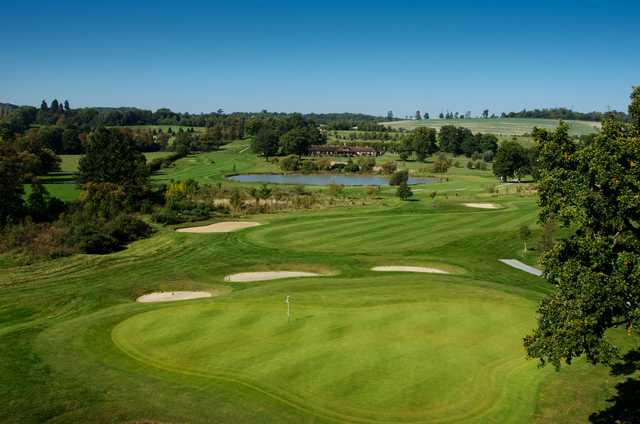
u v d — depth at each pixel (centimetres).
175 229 7050
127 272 4994
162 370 2616
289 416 2214
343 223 7119
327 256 5353
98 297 3988
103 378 2533
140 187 8994
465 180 15050
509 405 2323
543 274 2148
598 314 1795
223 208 8756
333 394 2359
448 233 6347
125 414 2211
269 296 3688
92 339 3012
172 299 4062
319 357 2698
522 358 2717
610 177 1875
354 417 2209
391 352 2748
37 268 5166
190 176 14688
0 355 2786
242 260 5259
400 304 3475
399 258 5200
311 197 9962
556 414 2273
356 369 2572
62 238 6103
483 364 2638
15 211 7062
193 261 5347
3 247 5822
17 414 2192
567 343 1812
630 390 2466
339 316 3256
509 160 13988
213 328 3111
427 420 2197
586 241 1944
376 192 11275
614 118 2062
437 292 3744
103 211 7369
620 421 2219
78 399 2328
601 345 1845
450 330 3036
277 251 5634
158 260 5450
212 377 2530
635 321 1784
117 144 9388
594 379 2572
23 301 3953
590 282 1823
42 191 7550
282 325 3127
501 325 3114
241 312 3359
